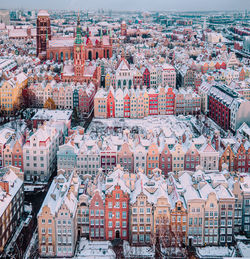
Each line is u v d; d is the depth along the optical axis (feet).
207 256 595.47
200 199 609.83
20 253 602.44
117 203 622.95
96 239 635.66
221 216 619.26
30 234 650.84
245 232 647.56
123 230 634.02
